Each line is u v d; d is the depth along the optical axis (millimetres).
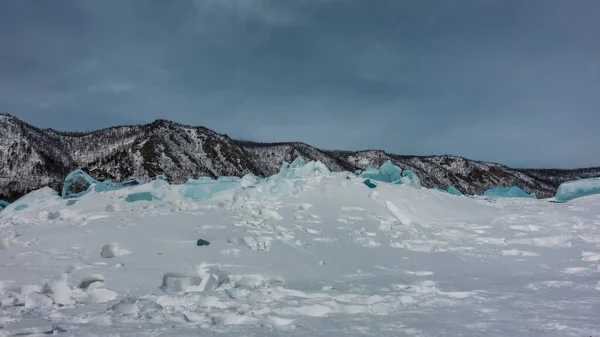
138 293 5703
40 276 6227
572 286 5859
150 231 8336
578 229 10250
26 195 12789
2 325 4168
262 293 5523
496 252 8539
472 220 11492
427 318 4461
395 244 8867
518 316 4414
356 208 11227
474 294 5512
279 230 9172
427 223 11008
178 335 3908
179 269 6691
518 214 12016
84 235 8117
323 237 8992
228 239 8164
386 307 4969
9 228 8883
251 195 12125
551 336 3725
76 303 5336
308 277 6645
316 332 4020
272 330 4105
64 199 12055
